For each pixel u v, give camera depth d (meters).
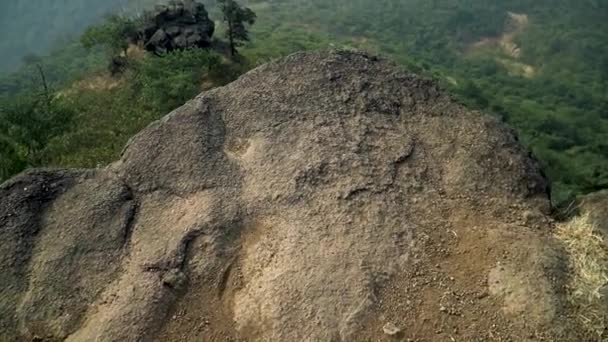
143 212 6.68
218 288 6.06
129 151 7.21
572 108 59.22
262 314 5.75
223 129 7.54
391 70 8.25
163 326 5.76
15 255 6.18
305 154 7.11
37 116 15.66
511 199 6.82
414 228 6.47
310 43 57.59
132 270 6.13
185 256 6.24
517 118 50.75
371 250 6.21
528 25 87.19
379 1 100.69
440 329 5.57
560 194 9.55
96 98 24.28
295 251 6.22
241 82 8.05
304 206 6.66
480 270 6.05
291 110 7.64
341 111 7.65
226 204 6.68
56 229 6.42
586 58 75.25
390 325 5.59
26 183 6.66
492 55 81.50
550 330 5.43
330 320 5.61
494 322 5.59
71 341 5.61
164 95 20.81
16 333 5.70
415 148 7.32
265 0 104.81
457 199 6.82
